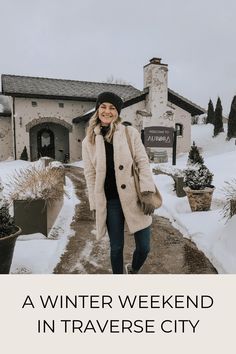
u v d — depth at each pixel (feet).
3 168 47.67
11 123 74.74
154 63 65.41
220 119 88.12
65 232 16.62
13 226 10.87
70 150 74.43
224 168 35.45
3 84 71.97
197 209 19.21
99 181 8.81
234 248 12.21
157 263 12.47
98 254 13.56
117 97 8.94
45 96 70.13
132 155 8.90
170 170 33.14
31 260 12.39
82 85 81.66
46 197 15.96
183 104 71.00
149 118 65.62
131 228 8.87
